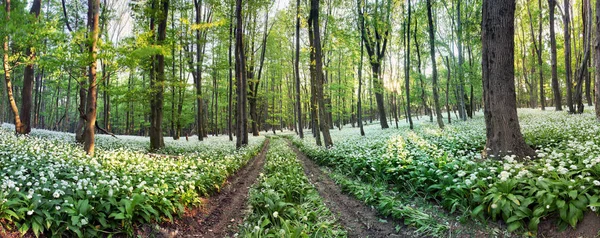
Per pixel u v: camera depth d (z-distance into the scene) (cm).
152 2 1549
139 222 525
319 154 1483
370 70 3288
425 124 2711
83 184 535
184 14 2078
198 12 2333
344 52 3041
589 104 3014
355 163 1006
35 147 895
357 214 647
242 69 2188
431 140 1391
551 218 455
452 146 1084
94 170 718
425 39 2853
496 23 775
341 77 3962
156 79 1586
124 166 843
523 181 499
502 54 771
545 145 942
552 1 2217
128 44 962
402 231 543
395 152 1028
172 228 565
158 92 1636
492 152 780
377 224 586
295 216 603
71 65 919
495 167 619
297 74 2592
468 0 2633
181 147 1789
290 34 3306
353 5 2484
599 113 1386
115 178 637
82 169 707
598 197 417
